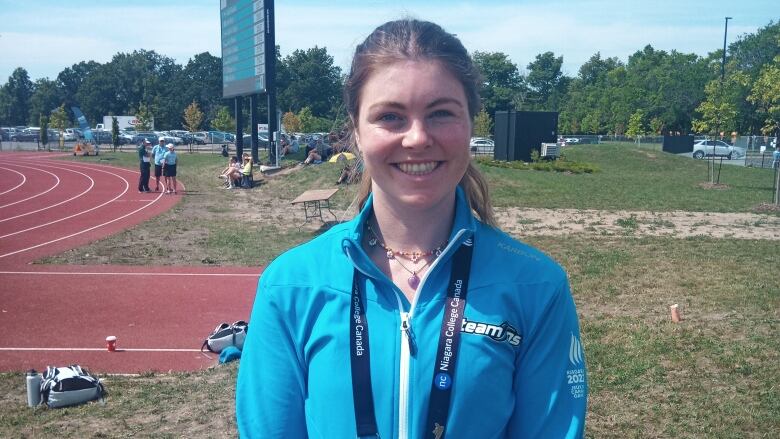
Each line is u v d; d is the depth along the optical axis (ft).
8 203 74.18
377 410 5.22
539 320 5.43
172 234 52.60
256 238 50.80
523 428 5.44
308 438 5.55
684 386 19.36
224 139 199.31
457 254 5.53
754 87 80.69
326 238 5.83
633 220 56.29
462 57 5.54
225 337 25.09
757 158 131.23
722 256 40.65
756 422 17.01
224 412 18.52
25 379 22.00
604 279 34.40
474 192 6.12
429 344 5.25
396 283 5.54
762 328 24.82
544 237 48.67
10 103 395.34
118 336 27.30
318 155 93.45
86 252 45.11
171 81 333.83
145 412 18.76
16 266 40.91
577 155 125.08
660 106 221.25
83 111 357.61
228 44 108.47
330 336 5.38
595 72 346.95
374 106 5.43
